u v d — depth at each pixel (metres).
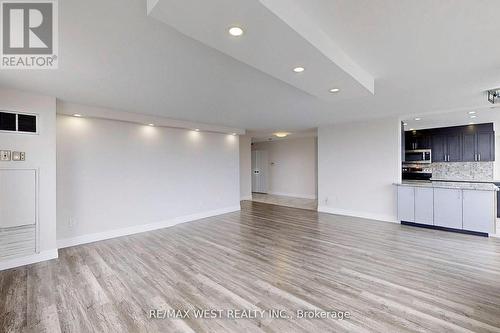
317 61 2.11
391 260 3.35
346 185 6.32
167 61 2.40
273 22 1.51
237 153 7.27
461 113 5.00
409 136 7.43
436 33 1.96
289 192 10.14
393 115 5.34
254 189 11.51
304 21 1.71
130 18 1.68
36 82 2.96
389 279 2.80
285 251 3.74
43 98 3.47
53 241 3.53
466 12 1.67
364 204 6.01
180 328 2.02
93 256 3.61
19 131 3.28
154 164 5.30
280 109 4.61
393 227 5.11
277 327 2.01
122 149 4.80
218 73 2.73
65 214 4.09
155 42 2.02
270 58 2.05
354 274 2.94
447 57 2.40
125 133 4.85
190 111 4.70
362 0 1.55
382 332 1.92
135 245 4.12
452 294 2.47
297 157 9.84
